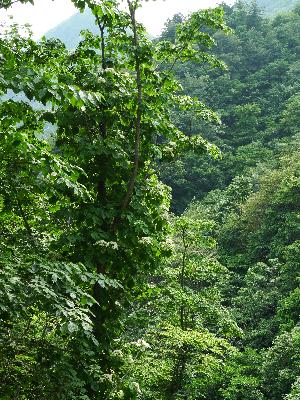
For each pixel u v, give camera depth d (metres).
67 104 4.27
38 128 6.34
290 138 52.41
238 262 32.44
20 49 6.44
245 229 34.12
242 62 76.50
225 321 12.51
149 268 7.75
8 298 4.17
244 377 18.25
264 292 26.39
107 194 7.78
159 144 8.30
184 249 12.38
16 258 4.89
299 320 23.14
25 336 5.49
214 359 11.94
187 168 50.16
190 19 8.25
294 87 65.38
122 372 7.23
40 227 7.27
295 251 26.45
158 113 7.75
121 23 7.37
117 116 7.37
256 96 67.81
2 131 4.94
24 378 5.18
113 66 7.72
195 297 11.76
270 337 23.91
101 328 6.75
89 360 6.36
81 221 7.06
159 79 7.53
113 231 7.31
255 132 59.00
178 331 10.88
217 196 42.88
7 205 6.04
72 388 5.46
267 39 80.94
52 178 5.29
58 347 5.64
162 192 7.81
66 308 4.54
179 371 11.80
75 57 7.60
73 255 6.85
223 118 63.69
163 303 11.24
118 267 7.17
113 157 7.19
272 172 38.12
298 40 80.75
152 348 11.55
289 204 33.44
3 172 5.60
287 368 18.52
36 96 4.16
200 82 67.12
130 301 7.53
